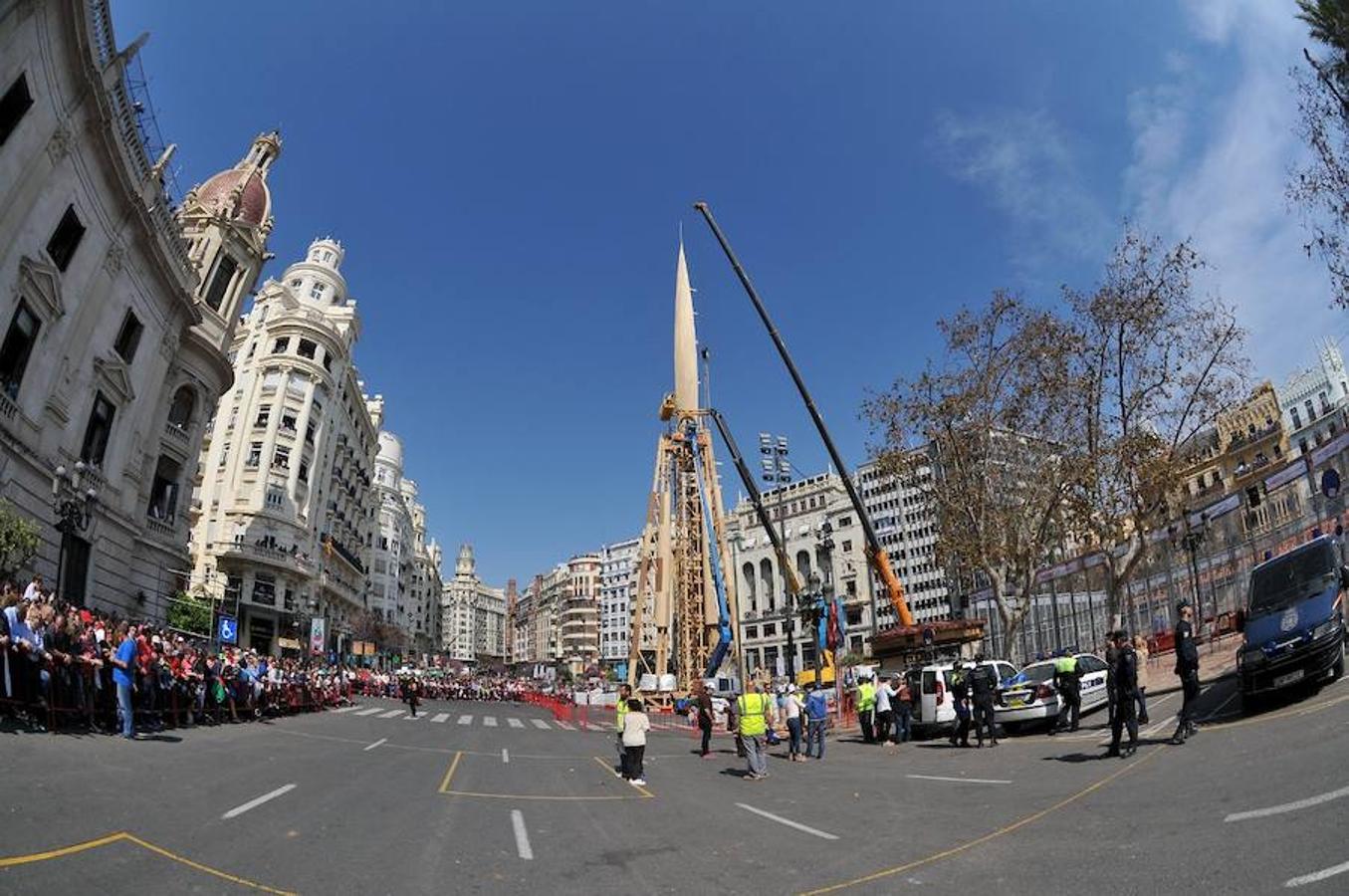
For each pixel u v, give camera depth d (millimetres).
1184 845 7266
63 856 6867
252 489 57219
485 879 7277
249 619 53344
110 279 27578
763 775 15180
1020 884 6688
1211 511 27703
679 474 52031
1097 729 17719
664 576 49062
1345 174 16844
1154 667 26406
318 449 63125
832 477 107812
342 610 72250
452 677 84625
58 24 21891
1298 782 8859
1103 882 6488
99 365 27391
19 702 13086
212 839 8023
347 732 23062
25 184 21922
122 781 10555
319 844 8234
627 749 14539
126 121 26781
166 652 18328
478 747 21250
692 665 47938
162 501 35875
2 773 9797
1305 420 59438
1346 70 16656
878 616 100562
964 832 8977
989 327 26453
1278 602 14492
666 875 7516
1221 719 14453
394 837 8836
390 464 107625
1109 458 23828
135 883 6395
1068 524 25672
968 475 27031
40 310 23547
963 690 18750
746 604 112938
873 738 22234
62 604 17297
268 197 46500
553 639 188125
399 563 107438
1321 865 6164
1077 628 33938
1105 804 9531
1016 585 28484
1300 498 23469
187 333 35781
